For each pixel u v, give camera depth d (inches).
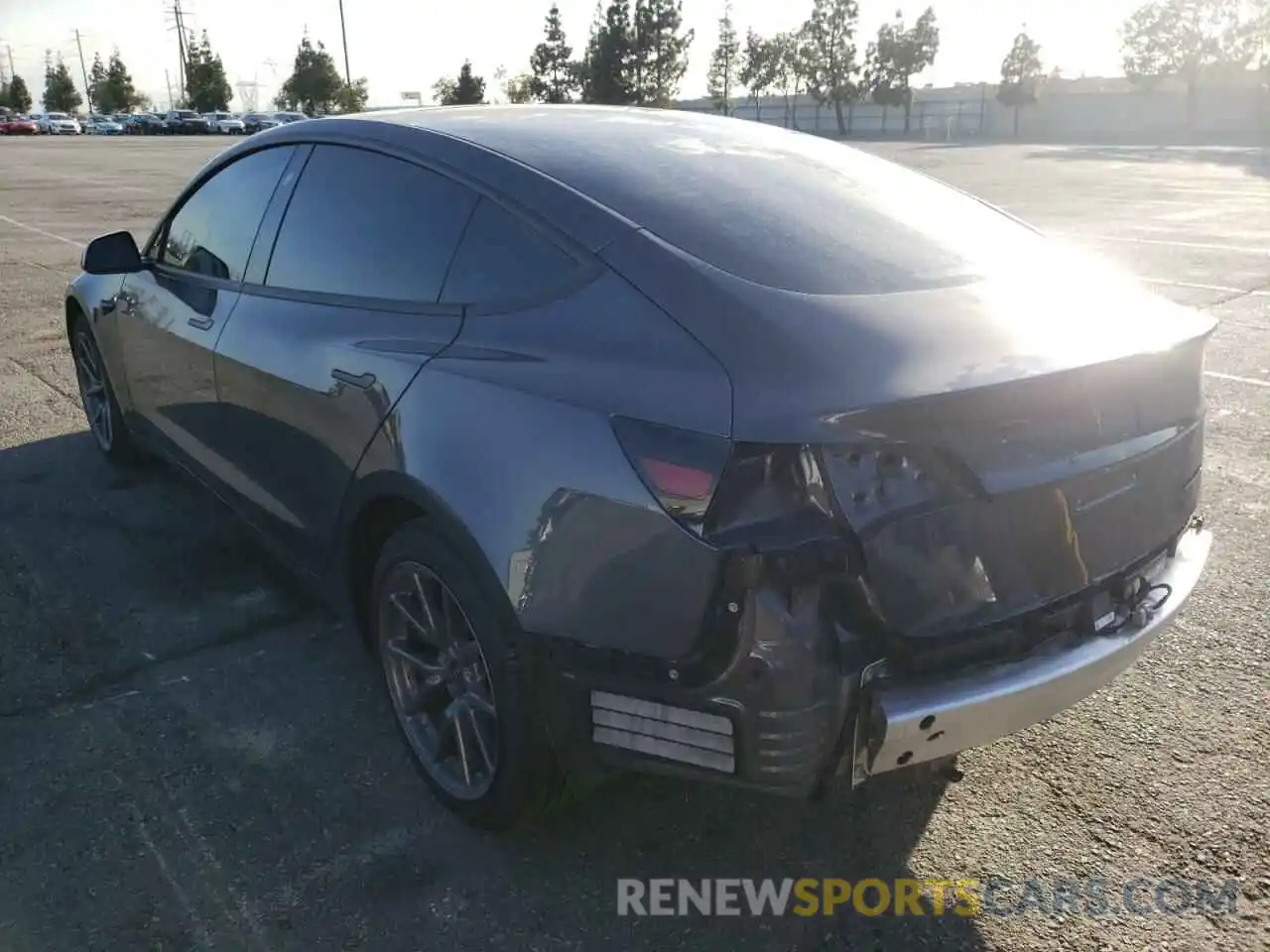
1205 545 105.0
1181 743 118.2
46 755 115.2
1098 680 89.3
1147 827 105.3
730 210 99.8
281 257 130.3
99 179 886.4
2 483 193.0
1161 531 97.0
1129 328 92.1
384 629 111.0
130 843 102.3
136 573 157.9
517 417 88.3
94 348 193.3
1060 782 111.9
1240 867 100.0
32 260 442.9
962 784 111.9
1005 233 112.0
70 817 105.6
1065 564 86.6
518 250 99.1
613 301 89.4
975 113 2652.6
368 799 109.3
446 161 109.3
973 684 81.0
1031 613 84.4
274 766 114.3
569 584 84.4
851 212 105.7
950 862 101.3
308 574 127.2
